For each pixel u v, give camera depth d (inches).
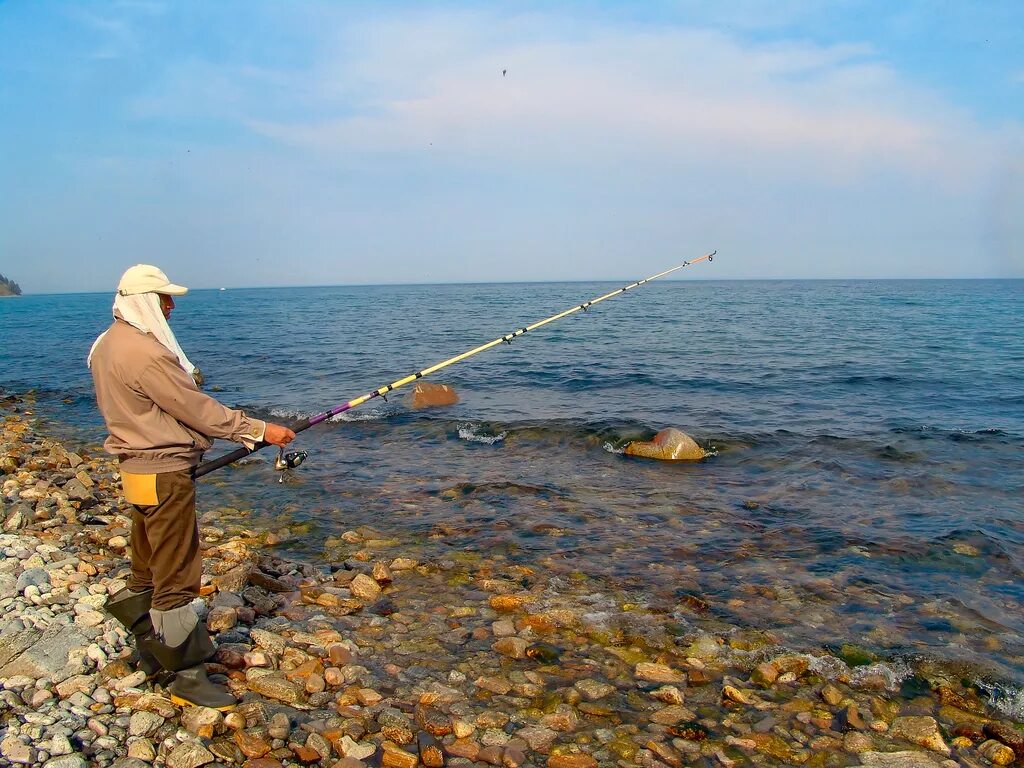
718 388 628.7
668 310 1891.0
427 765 141.8
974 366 725.9
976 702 173.5
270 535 283.1
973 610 220.8
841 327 1243.8
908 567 252.4
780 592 232.1
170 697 150.3
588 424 473.7
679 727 158.9
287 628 198.8
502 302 2785.4
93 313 2544.3
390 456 419.8
